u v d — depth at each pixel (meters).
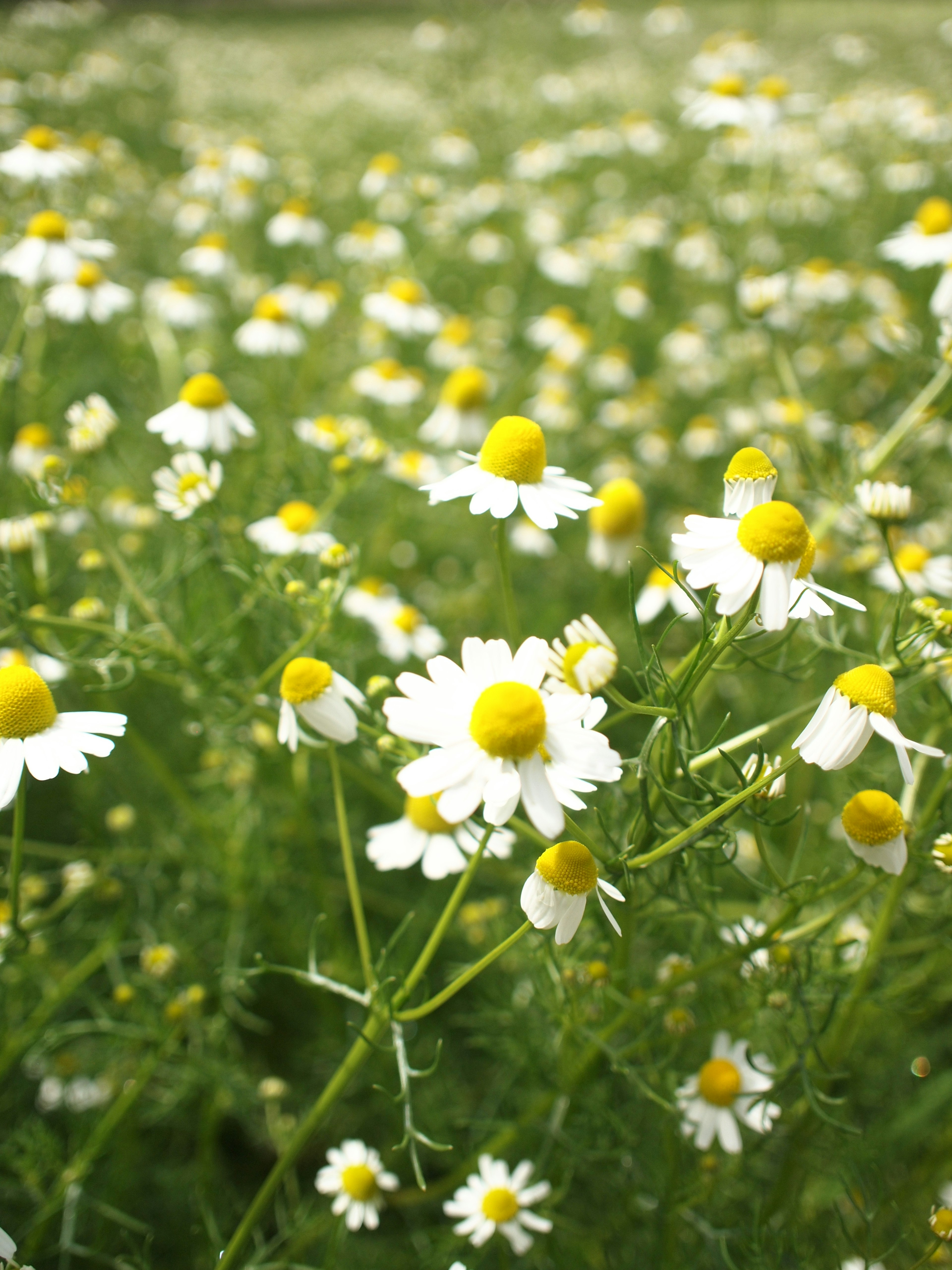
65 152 0.32
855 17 0.97
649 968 0.22
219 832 0.25
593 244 0.47
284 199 0.48
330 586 0.20
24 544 0.22
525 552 0.36
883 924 0.18
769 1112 0.18
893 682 0.15
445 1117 0.23
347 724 0.17
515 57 0.71
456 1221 0.22
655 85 0.67
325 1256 0.21
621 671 0.29
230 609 0.24
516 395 0.42
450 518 0.36
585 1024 0.19
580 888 0.15
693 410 0.44
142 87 0.61
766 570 0.14
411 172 0.54
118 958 0.23
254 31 1.04
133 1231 0.22
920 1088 0.23
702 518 0.15
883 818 0.16
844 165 0.54
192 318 0.36
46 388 0.29
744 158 0.49
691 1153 0.20
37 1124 0.21
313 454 0.28
